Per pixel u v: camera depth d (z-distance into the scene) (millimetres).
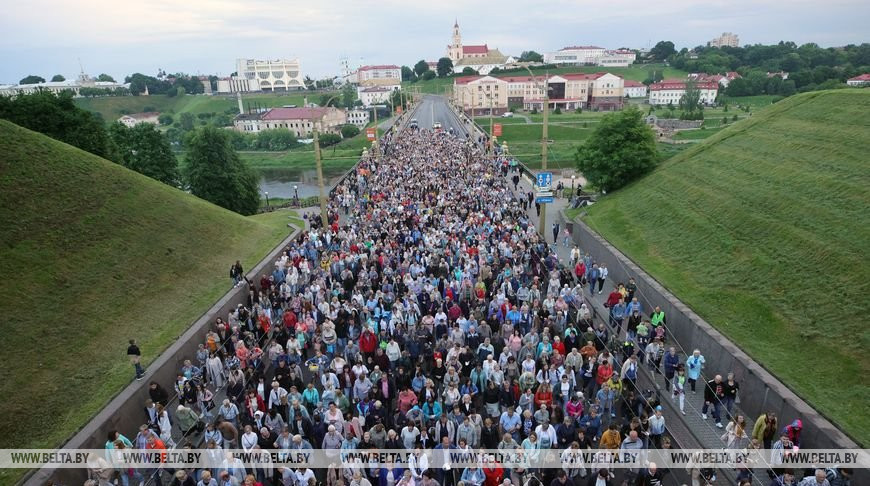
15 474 15180
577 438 14250
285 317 23375
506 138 127938
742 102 177000
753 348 19328
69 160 31984
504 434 15086
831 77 172375
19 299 21828
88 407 18141
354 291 24484
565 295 23562
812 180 27000
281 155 144625
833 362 17391
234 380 17797
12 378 18422
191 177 56906
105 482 14188
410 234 33844
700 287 24547
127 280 26203
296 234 39938
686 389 19359
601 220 38375
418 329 20516
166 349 22062
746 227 26766
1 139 30031
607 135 43969
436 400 16344
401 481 12820
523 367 17656
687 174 36844
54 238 26062
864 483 13508
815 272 21219
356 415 16469
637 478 13023
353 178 59781
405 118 142500
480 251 28438
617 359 20078
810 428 15180
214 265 31109
